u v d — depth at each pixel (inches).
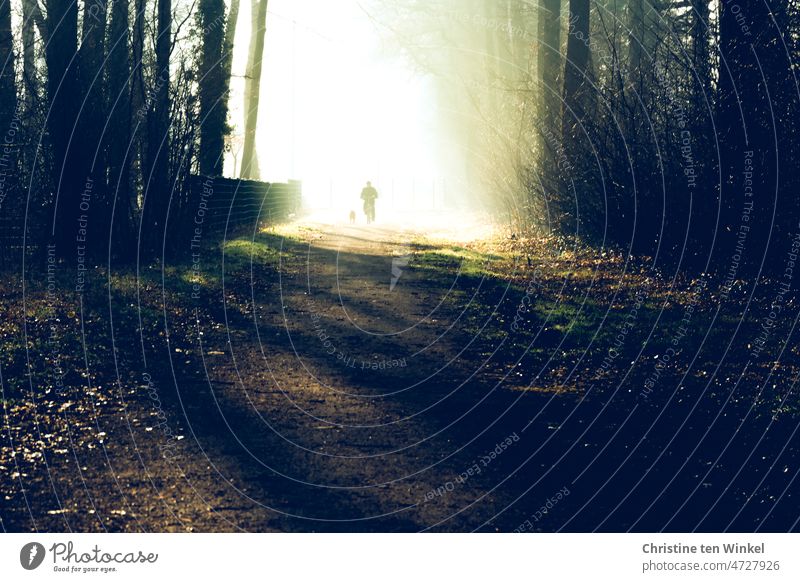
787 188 526.3
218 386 344.5
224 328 462.0
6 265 625.9
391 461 259.8
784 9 529.0
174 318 477.1
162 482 237.6
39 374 346.6
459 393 340.2
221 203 976.9
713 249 592.4
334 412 312.0
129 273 623.8
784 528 211.3
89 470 245.3
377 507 223.5
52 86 633.0
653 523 215.3
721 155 558.6
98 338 413.7
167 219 720.3
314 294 589.3
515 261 757.3
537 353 409.1
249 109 1417.3
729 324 449.1
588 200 768.3
